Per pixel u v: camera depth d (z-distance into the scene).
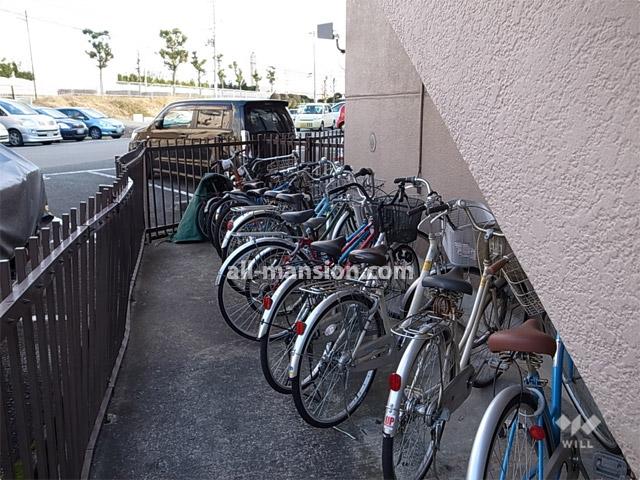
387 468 2.02
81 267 2.31
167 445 2.54
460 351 2.44
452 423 2.71
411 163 4.93
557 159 1.04
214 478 2.32
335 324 2.60
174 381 3.12
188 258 5.57
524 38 1.10
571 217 1.03
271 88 65.00
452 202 2.86
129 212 4.14
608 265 0.96
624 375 0.96
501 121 1.20
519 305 2.87
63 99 42.53
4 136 17.19
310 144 7.31
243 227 4.32
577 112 0.98
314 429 2.67
